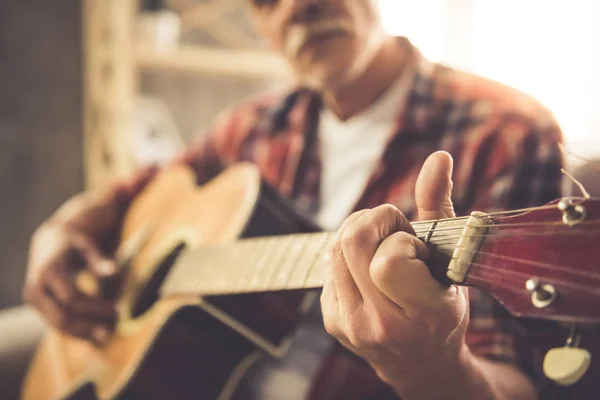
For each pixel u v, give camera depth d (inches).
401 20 59.4
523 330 26.3
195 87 87.5
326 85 38.6
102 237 51.3
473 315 27.0
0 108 78.8
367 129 39.8
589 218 15.4
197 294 32.1
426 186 19.7
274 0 37.6
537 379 25.8
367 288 18.5
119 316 40.1
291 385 35.7
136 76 80.4
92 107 78.5
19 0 79.2
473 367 22.0
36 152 81.4
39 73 81.0
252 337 32.6
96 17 77.2
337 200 39.9
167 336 34.1
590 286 14.9
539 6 76.4
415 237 18.2
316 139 42.1
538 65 75.4
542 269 15.9
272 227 35.6
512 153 30.9
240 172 39.7
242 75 85.4
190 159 50.8
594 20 73.4
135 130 79.4
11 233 80.5
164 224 43.9
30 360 50.9
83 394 39.2
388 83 39.2
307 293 32.1
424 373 20.6
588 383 24.6
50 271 45.0
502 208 30.2
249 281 28.4
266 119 46.0
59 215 51.3
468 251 17.7
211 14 85.2
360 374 31.5
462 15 78.6
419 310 18.1
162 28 77.6
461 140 33.0
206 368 33.7
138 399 35.0
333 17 36.2
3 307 80.3
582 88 72.5
